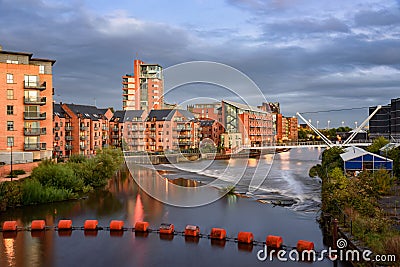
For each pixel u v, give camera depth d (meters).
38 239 26.64
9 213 35.28
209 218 33.09
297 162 90.69
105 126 97.44
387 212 25.98
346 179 32.72
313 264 21.27
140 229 28.53
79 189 46.84
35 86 58.78
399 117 87.69
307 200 40.84
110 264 21.77
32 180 41.22
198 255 23.06
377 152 58.19
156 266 21.38
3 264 21.80
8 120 56.94
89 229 29.12
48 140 61.56
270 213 34.75
